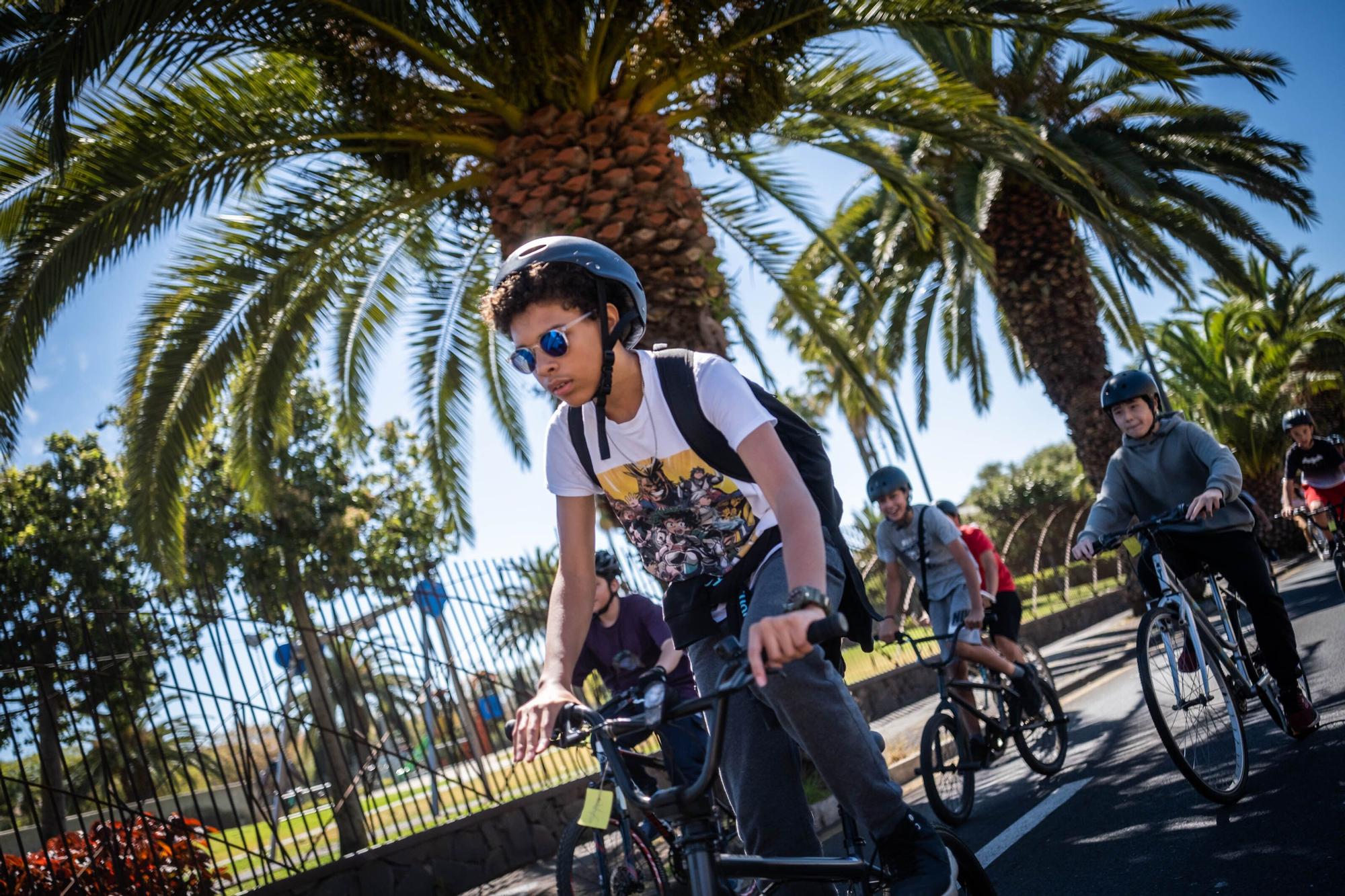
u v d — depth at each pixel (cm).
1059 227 1579
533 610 823
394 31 632
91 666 596
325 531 1177
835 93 841
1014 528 1766
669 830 337
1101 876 360
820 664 203
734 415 208
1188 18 1101
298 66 751
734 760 229
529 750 196
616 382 215
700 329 709
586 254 208
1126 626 1538
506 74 678
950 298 1616
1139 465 497
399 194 811
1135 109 1473
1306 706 480
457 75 699
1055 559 1859
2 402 616
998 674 593
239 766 648
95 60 521
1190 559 488
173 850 603
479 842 711
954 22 780
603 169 707
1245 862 332
